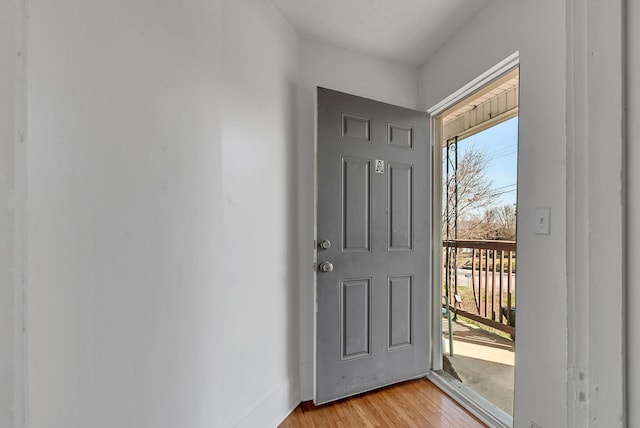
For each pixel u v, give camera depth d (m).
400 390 1.83
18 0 0.41
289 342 1.65
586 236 0.36
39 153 0.55
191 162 0.99
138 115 0.78
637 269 0.31
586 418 0.36
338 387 1.68
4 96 0.39
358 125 1.78
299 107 1.75
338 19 1.62
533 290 1.25
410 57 1.96
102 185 0.68
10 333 0.40
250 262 1.36
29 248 0.54
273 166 1.54
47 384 0.57
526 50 1.29
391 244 1.87
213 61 1.12
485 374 2.02
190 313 0.97
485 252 2.76
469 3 1.49
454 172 3.11
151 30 0.83
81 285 0.63
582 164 0.37
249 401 1.34
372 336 1.79
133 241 0.76
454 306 3.07
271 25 1.53
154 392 0.82
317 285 1.65
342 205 1.73
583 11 0.37
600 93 0.35
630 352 0.32
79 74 0.63
